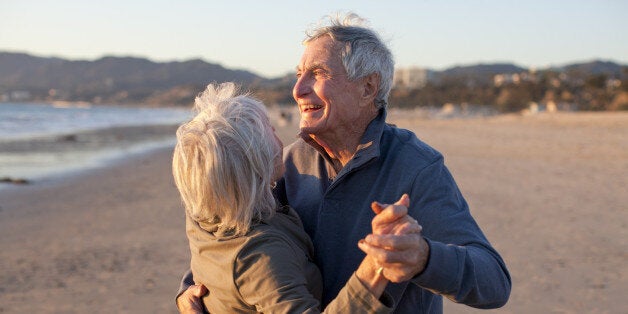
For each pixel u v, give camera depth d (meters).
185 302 1.53
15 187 13.52
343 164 1.69
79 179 15.02
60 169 17.81
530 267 5.77
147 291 5.30
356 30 1.58
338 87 1.57
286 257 1.33
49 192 12.68
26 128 46.03
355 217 1.56
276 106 131.88
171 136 39.69
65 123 59.12
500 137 30.03
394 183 1.52
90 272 5.99
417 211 1.46
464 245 1.35
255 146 1.38
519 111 106.81
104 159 21.38
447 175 1.53
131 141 33.44
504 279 1.32
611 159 16.89
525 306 4.70
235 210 1.35
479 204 9.15
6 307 4.96
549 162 16.02
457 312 4.61
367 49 1.56
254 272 1.31
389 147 1.59
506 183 11.62
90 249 7.02
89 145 29.11
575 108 94.12
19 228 8.62
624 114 63.44
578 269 5.69
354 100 1.58
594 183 11.70
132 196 11.64
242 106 1.44
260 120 1.44
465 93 127.50
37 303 5.06
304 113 1.63
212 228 1.41
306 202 1.74
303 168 1.79
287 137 31.34
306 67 1.61
